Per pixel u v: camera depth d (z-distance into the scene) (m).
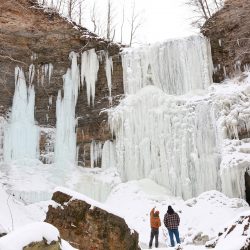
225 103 18.67
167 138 19.30
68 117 22.14
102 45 22.88
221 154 17.75
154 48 22.00
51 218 8.54
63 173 20.44
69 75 22.75
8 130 20.77
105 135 21.27
